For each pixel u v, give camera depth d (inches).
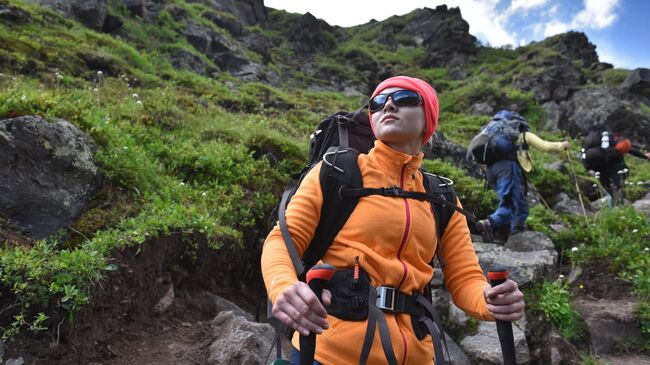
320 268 52.2
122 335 120.7
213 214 168.9
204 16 757.3
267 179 202.7
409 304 62.7
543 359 161.5
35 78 268.4
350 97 762.8
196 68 551.8
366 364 58.7
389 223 62.9
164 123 237.6
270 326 130.2
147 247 133.9
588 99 757.9
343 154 67.7
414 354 61.4
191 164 198.4
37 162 141.8
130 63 410.0
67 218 140.3
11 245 122.6
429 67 1066.7
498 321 59.3
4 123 140.8
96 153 160.9
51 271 111.0
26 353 102.5
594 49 1105.4
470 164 323.6
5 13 358.3
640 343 170.6
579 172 413.1
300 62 861.8
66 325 109.0
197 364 117.6
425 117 70.2
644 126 693.3
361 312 59.6
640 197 376.2
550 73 837.2
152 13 649.6
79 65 325.7
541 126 740.7
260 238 182.2
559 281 185.0
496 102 779.4
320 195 64.7
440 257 72.1
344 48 995.9
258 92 507.5
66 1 481.7
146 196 160.9
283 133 305.7
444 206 72.7
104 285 118.6
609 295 193.2
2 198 132.1
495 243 222.8
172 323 132.7
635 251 209.3
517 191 218.4
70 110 170.1
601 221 243.1
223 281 161.8
